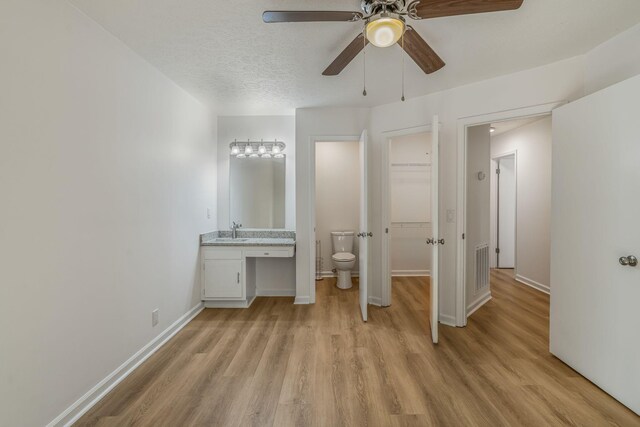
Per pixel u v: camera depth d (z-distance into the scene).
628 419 1.57
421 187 4.69
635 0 1.61
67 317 1.57
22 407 1.34
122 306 1.99
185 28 1.85
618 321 1.70
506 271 4.92
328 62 2.31
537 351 2.30
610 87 1.75
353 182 4.66
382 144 3.32
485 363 2.12
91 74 1.73
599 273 1.82
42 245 1.43
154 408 1.67
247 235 3.77
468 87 2.72
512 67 2.40
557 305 2.17
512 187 5.09
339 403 1.70
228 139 3.75
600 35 1.96
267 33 1.91
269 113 3.64
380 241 3.36
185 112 2.90
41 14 1.42
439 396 1.76
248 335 2.61
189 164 2.99
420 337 2.55
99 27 1.79
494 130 4.59
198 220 3.21
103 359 1.81
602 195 1.80
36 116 1.40
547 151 3.83
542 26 1.85
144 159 2.24
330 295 3.78
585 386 1.85
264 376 1.98
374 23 1.39
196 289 3.15
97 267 1.77
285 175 3.78
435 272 2.44
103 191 1.82
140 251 2.19
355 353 2.28
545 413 1.62
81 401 1.64
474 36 1.95
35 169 1.40
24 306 1.35
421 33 1.91
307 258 3.47
